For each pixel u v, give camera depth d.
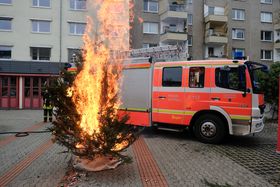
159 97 10.19
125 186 5.31
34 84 26.39
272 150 8.45
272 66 14.41
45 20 28.14
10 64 25.92
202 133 9.41
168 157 7.50
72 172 6.02
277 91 14.08
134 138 6.05
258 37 37.03
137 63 10.64
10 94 25.95
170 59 11.80
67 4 28.61
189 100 9.61
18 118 16.83
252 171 6.38
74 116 5.92
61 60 28.28
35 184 5.42
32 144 9.02
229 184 5.54
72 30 28.80
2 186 5.33
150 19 33.50
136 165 6.67
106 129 5.62
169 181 5.62
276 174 6.19
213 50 35.88
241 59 9.44
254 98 8.80
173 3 33.09
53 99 6.05
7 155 7.61
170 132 11.34
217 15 34.34
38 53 28.17
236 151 8.29
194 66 9.60
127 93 10.75
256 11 37.03
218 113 9.25
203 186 5.40
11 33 27.42
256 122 8.74
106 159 6.07
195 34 35.19
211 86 9.26
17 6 27.59
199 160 7.24
